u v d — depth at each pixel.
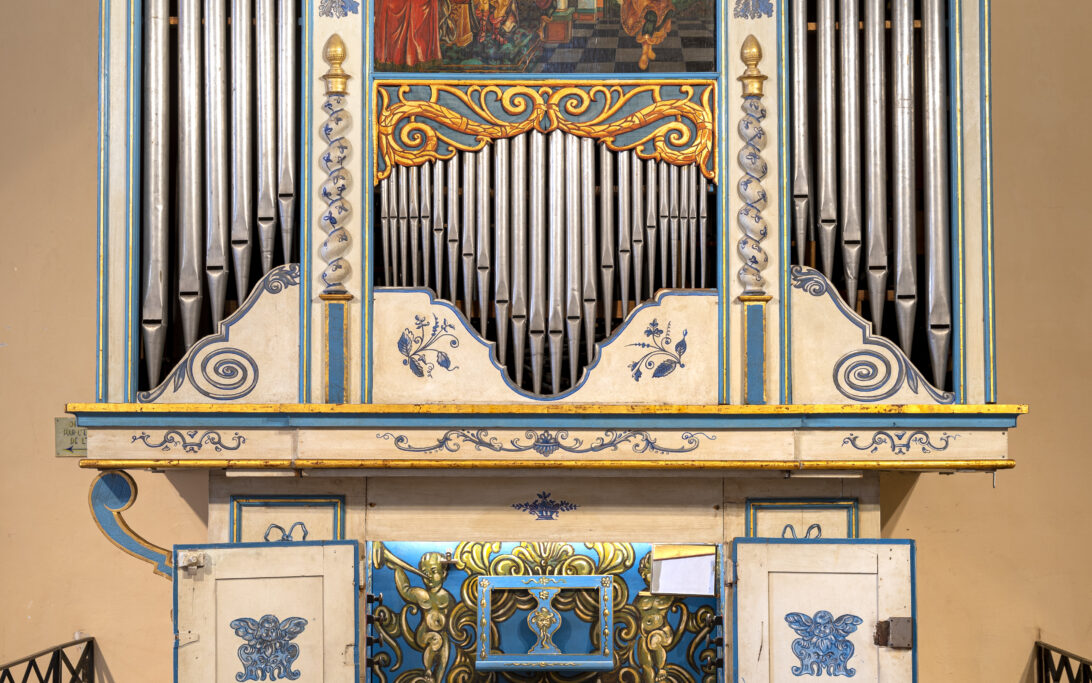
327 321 4.88
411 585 5.21
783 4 4.95
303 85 4.95
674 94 4.95
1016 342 6.15
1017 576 6.14
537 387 4.93
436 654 5.20
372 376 4.88
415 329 4.90
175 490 6.12
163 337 4.95
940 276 4.93
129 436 4.81
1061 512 6.14
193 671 4.87
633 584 5.21
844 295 5.11
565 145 4.95
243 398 4.88
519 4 4.99
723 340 4.88
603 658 5.05
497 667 5.00
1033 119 6.16
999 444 4.82
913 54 5.02
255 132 5.06
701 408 4.79
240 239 4.96
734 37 4.95
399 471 4.95
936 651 6.11
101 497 5.05
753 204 4.90
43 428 6.14
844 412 4.79
